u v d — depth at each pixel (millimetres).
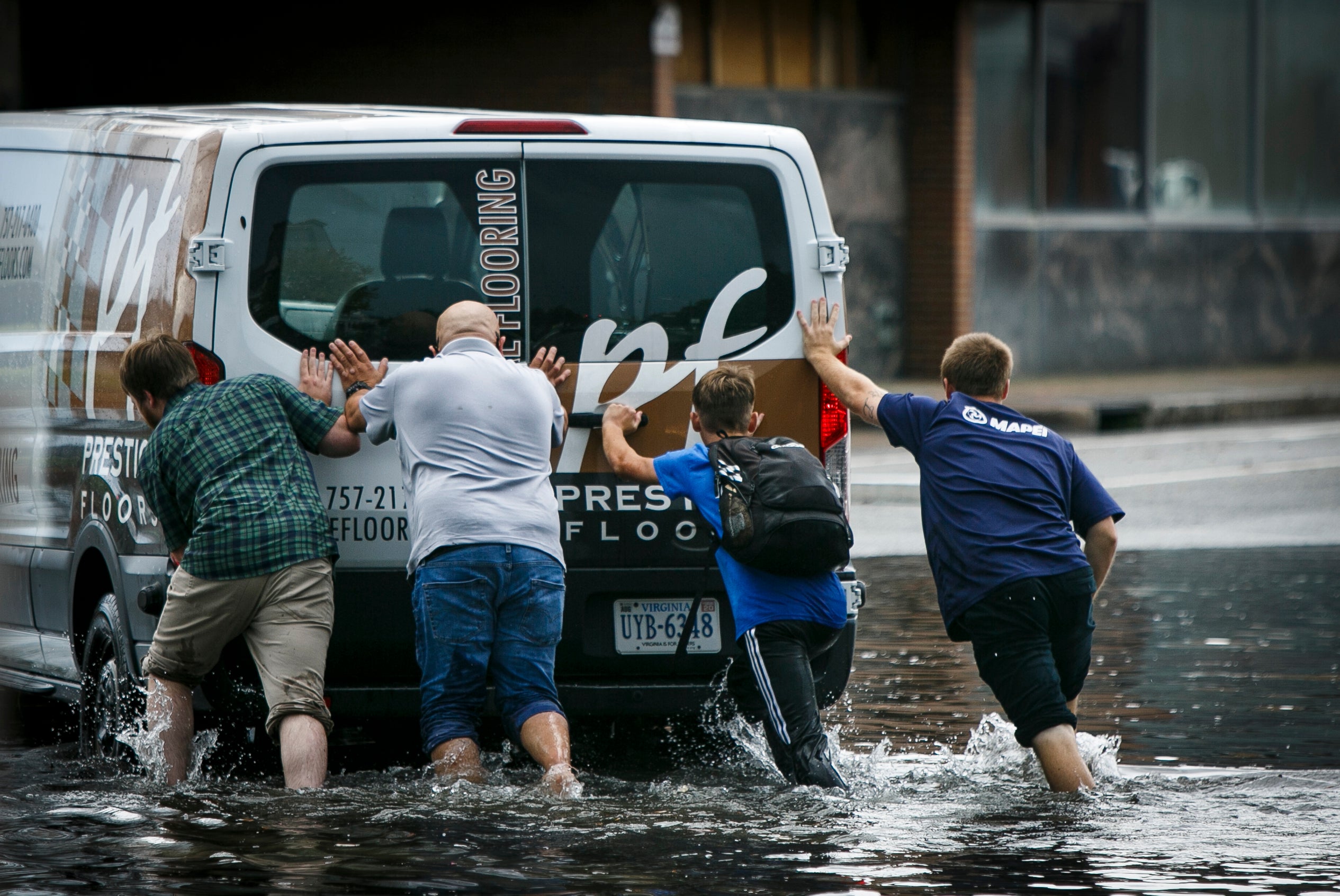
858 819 17172
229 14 64250
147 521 19234
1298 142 81500
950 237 67562
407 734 21500
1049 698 18453
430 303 19219
